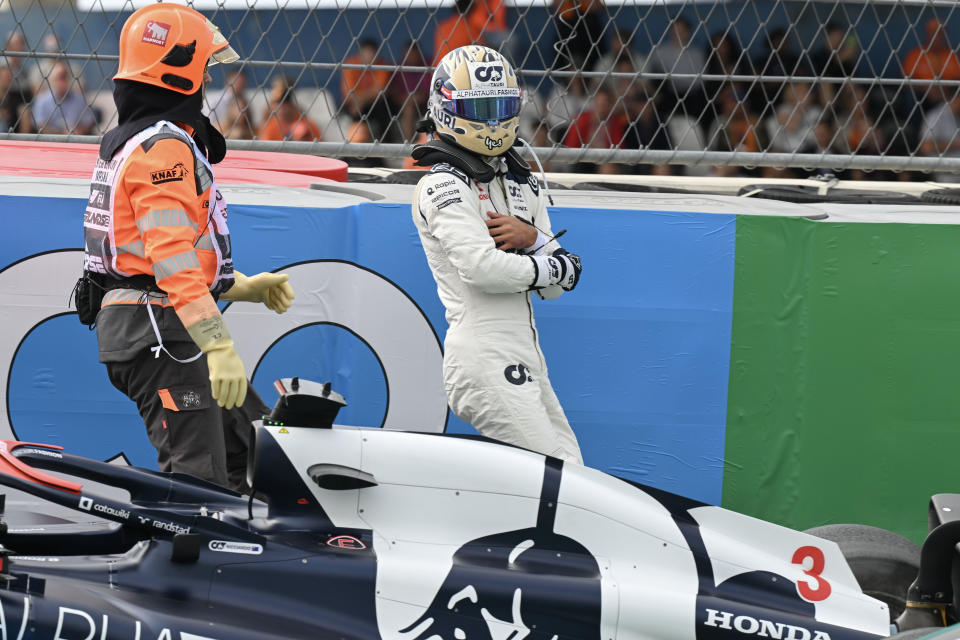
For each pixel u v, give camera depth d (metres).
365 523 10.01
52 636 8.29
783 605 10.23
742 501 15.34
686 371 15.16
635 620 9.77
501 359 12.66
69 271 14.29
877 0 19.06
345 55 18.75
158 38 11.11
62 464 10.30
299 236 14.61
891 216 15.78
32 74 20.58
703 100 22.25
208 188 11.39
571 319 15.03
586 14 19.41
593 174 22.44
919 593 10.49
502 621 9.59
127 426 14.59
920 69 22.53
